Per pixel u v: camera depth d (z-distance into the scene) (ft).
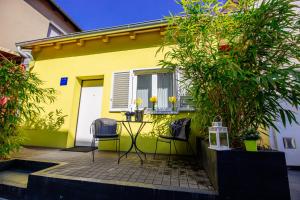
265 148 5.54
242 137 5.16
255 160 4.60
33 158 9.16
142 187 5.22
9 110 8.87
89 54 14.33
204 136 8.21
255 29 5.02
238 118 5.60
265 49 5.17
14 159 8.93
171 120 11.24
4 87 8.75
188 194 4.87
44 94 12.59
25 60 15.53
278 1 4.61
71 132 13.42
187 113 11.08
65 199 5.64
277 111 5.05
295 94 4.57
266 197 4.37
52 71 14.87
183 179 5.93
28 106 9.92
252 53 4.99
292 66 4.68
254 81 4.52
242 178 4.56
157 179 5.90
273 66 4.87
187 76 6.46
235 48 5.39
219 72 4.97
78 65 14.38
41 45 15.28
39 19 20.15
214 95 5.84
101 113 12.92
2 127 8.73
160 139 11.22
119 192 5.32
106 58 13.83
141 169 7.17
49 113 13.78
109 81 13.38
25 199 5.98
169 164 8.14
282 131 8.80
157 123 11.48
